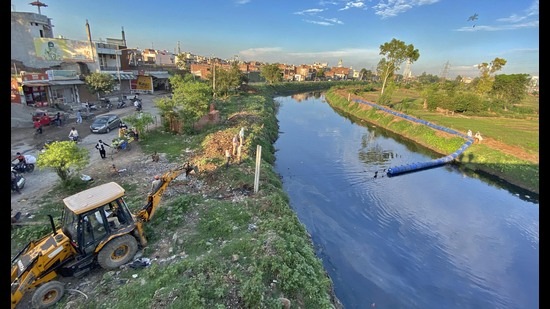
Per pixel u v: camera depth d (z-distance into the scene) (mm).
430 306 12273
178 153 21438
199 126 28375
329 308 8828
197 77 66562
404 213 19469
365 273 13711
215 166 18469
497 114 49562
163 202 14117
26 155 17750
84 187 15594
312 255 11773
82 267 9219
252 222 12977
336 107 63625
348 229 17125
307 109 59844
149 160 19812
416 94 82812
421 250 15859
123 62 52188
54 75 34281
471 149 30047
